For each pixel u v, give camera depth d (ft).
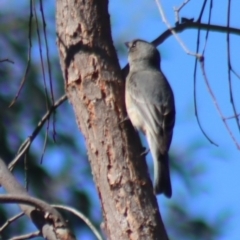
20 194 33.99
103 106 35.35
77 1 36.04
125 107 35.73
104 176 34.73
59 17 36.29
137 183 34.47
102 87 35.53
